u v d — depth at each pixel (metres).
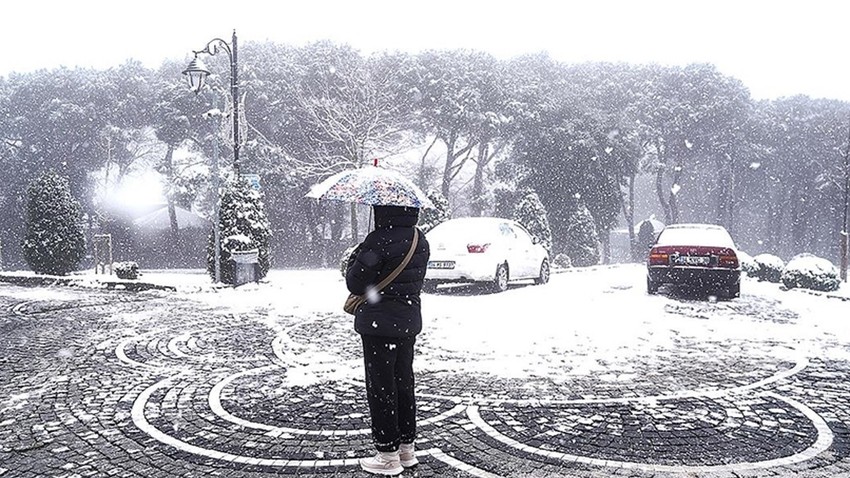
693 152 53.47
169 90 38.88
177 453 4.28
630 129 45.72
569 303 12.11
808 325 9.83
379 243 4.10
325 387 5.94
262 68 38.69
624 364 6.96
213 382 6.12
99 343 8.02
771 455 4.30
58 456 4.23
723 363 7.06
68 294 13.62
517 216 27.91
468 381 6.18
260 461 4.14
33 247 17.92
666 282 13.42
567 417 5.06
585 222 39.50
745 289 16.22
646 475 3.94
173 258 39.28
